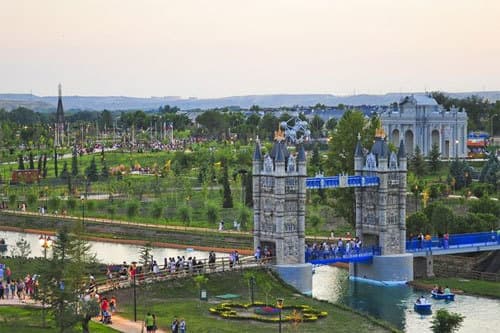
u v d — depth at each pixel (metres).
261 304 186.00
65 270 155.62
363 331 167.88
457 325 167.62
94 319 164.75
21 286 181.88
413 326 182.25
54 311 149.75
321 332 165.62
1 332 147.00
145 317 167.88
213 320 171.25
